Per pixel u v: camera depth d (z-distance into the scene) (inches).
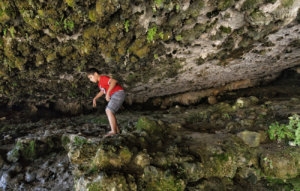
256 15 147.3
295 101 238.7
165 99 340.8
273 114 209.6
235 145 164.2
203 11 148.3
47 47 173.5
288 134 164.1
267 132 174.9
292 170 146.7
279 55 240.1
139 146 155.3
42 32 158.4
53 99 301.3
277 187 145.6
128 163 138.8
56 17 143.6
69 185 166.4
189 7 142.8
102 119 281.0
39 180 178.7
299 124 162.7
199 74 259.4
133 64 206.1
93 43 167.6
